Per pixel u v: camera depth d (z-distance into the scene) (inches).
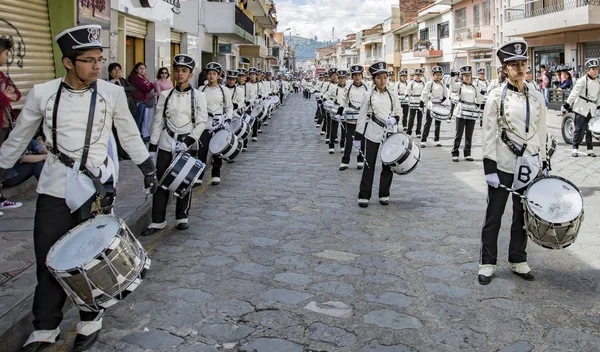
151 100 463.5
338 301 172.7
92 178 142.6
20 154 143.8
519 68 182.4
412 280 190.2
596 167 402.9
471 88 450.0
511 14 1139.3
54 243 139.5
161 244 234.2
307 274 196.9
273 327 155.1
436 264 205.9
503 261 207.5
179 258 215.6
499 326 154.1
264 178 388.8
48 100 140.6
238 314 163.8
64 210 142.9
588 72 438.6
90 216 145.4
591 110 443.5
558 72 863.1
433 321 157.9
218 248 227.9
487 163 185.9
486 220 189.0
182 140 249.3
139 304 171.5
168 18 621.9
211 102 363.6
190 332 152.6
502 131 186.1
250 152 532.7
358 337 148.7
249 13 1440.7
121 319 161.2
